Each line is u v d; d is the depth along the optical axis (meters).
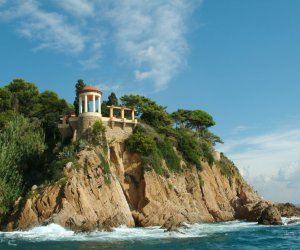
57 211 67.31
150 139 87.56
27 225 67.31
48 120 99.25
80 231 62.59
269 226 73.69
